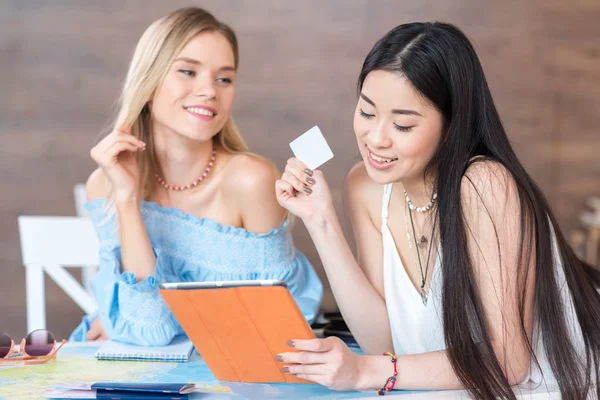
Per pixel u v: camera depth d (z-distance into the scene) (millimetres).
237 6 4234
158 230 1924
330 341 1335
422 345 1564
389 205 1629
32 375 1474
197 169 1926
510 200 1375
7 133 4125
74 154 4152
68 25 4109
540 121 4496
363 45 4309
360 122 1408
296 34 4277
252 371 1412
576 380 1395
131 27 4137
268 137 4305
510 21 4422
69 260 2318
